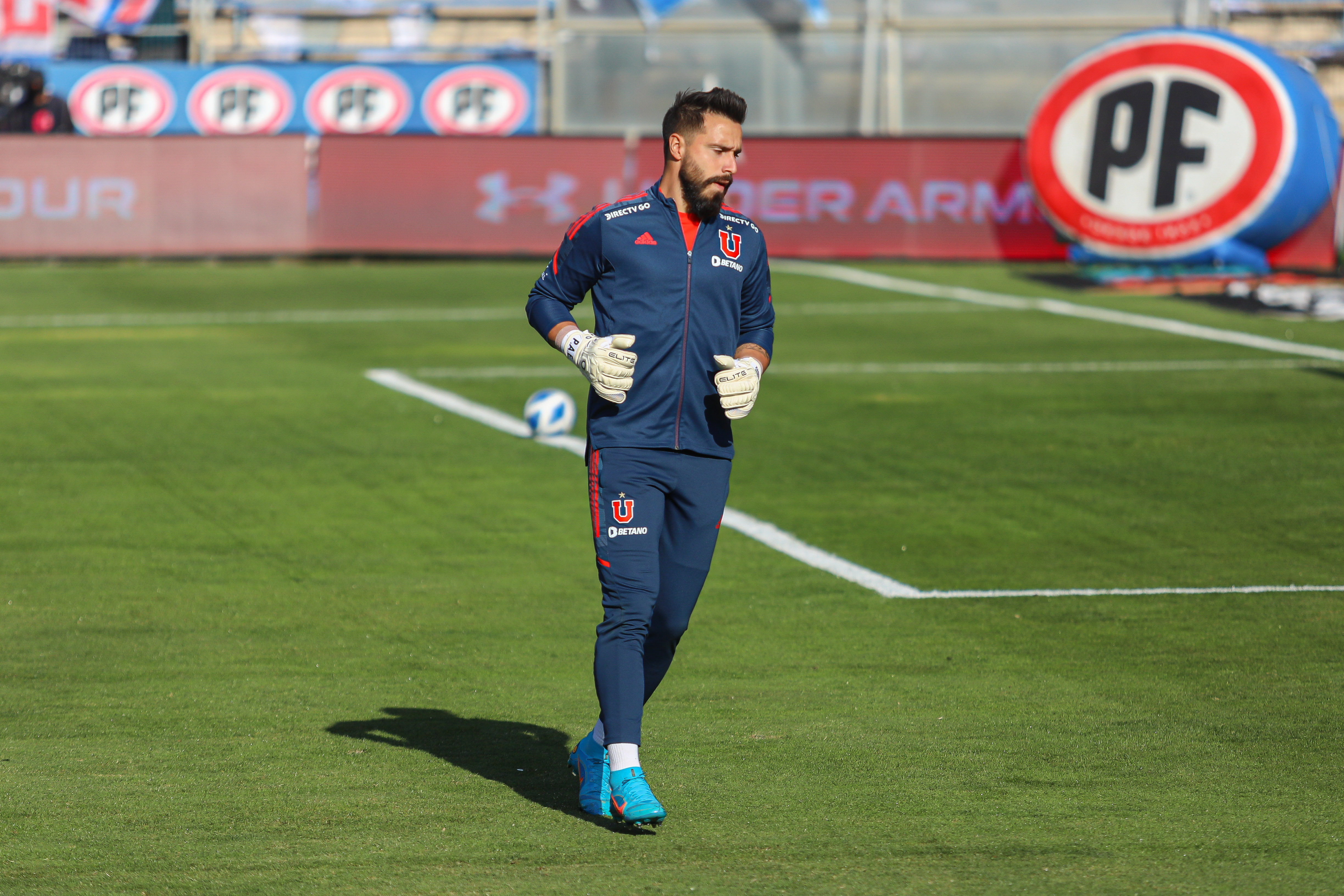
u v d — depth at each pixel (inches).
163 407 1528.1
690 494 555.8
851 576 954.1
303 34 3676.2
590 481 555.2
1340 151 2511.1
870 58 3206.2
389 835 532.4
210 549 1015.0
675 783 592.7
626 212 551.2
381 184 2807.6
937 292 2420.0
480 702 709.9
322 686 733.9
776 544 1032.8
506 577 953.5
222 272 2667.3
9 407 1517.0
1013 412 1512.1
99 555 995.9
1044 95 2496.3
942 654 789.9
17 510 1113.4
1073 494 1176.2
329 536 1051.3
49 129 3240.7
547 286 568.1
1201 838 531.2
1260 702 703.7
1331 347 1908.2
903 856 512.4
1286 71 2393.0
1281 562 986.7
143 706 698.8
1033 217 2736.2
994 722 675.4
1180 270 2502.5
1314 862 507.8
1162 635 822.5
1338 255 2628.0
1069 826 542.9
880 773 605.0
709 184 542.9
